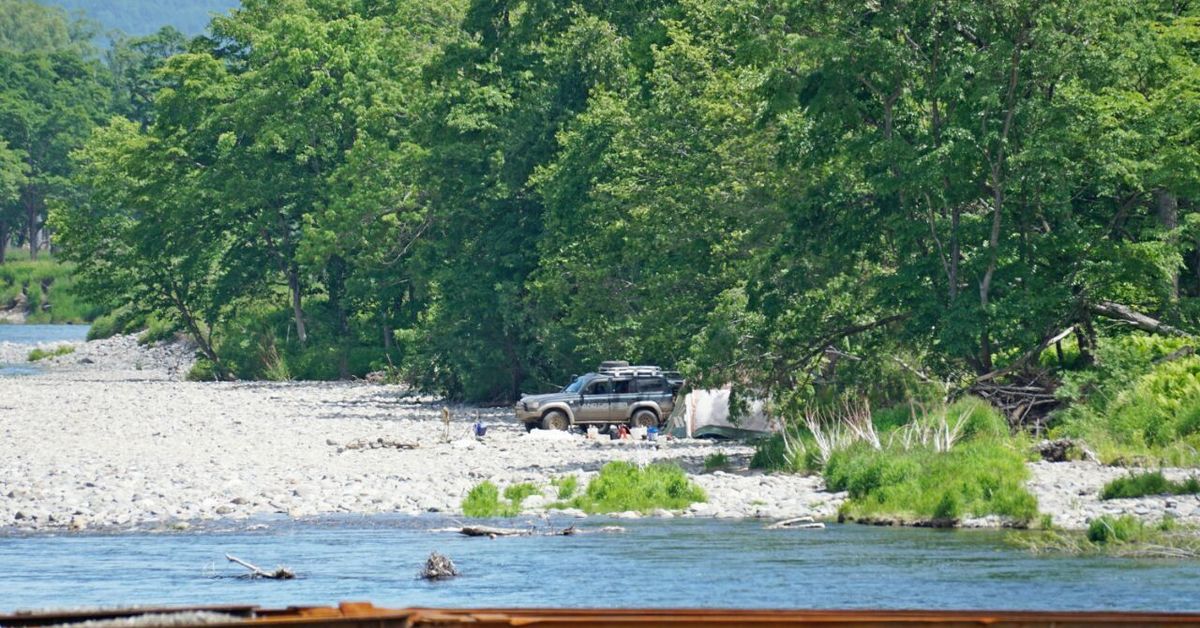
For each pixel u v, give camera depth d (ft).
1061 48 182.09
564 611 50.42
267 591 98.84
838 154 202.69
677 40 267.59
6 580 104.42
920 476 142.92
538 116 336.70
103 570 109.19
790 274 203.41
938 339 196.24
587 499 148.77
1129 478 141.69
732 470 179.11
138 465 190.08
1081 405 179.63
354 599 94.68
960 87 183.93
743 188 243.60
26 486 164.66
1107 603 90.84
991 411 177.06
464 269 330.95
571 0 347.77
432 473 177.88
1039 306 184.65
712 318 213.46
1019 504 130.93
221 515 144.56
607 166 285.43
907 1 189.06
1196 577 100.12
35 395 371.15
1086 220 206.28
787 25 197.67
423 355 338.34
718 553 114.01
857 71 190.60
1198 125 191.93
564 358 306.55
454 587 99.40
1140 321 196.44
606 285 285.64
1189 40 205.98
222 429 261.03
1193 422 169.27
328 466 188.14
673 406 250.78
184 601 94.17
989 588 96.48
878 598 93.09
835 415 191.52
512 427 261.03
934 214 199.82
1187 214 198.18
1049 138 184.34
